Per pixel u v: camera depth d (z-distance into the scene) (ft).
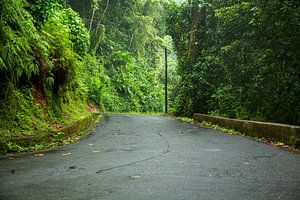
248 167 17.72
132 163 18.71
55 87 38.09
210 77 58.49
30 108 29.76
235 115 45.73
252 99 40.04
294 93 32.37
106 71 113.91
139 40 140.67
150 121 52.95
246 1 40.78
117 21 126.31
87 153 22.15
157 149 23.71
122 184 14.38
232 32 44.47
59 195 12.93
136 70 133.59
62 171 16.89
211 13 60.29
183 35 70.33
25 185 14.35
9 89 27.58
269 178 15.40
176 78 151.23
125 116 66.33
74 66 42.19
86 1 109.60
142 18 136.46
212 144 26.35
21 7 29.07
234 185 14.21
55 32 40.14
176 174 16.12
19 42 26.55
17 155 21.47
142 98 127.65
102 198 12.53
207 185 14.20
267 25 34.73
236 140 28.99
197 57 65.21
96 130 37.88
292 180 15.08
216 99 54.44
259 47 38.19
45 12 35.53
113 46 122.62
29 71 28.55
